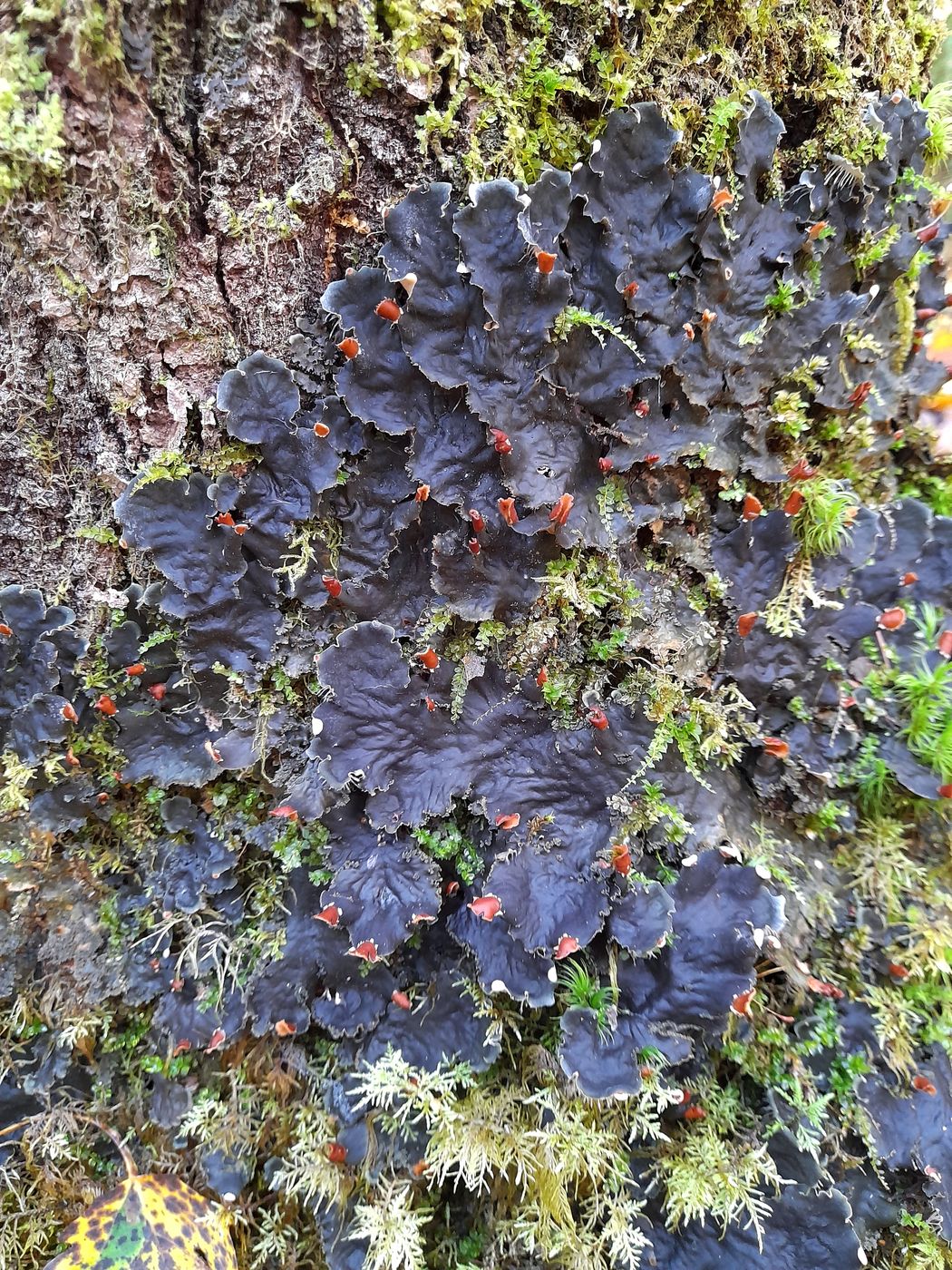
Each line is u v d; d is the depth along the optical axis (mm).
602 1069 191
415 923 202
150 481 196
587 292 205
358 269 194
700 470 222
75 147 180
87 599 207
